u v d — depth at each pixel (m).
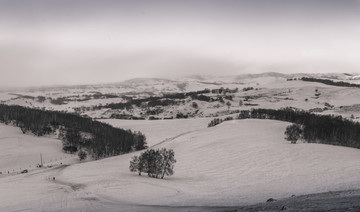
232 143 174.12
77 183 108.69
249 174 115.44
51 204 73.81
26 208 71.00
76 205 70.94
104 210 63.56
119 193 85.25
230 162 139.62
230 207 57.56
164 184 100.25
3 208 73.12
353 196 43.59
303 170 113.94
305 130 183.38
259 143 167.88
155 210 59.12
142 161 121.31
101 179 113.50
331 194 49.75
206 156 156.38
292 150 144.50
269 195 75.12
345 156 131.62
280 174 110.50
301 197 50.25
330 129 187.00
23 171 175.50
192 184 100.31
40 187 105.06
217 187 93.06
